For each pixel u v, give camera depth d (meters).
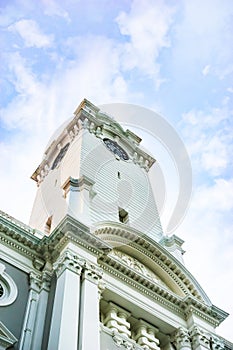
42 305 26.38
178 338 30.83
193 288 34.72
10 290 26.72
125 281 30.86
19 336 24.58
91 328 24.56
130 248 34.47
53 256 29.08
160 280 34.78
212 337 31.78
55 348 22.69
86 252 29.00
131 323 30.27
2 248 28.50
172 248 40.72
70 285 26.09
